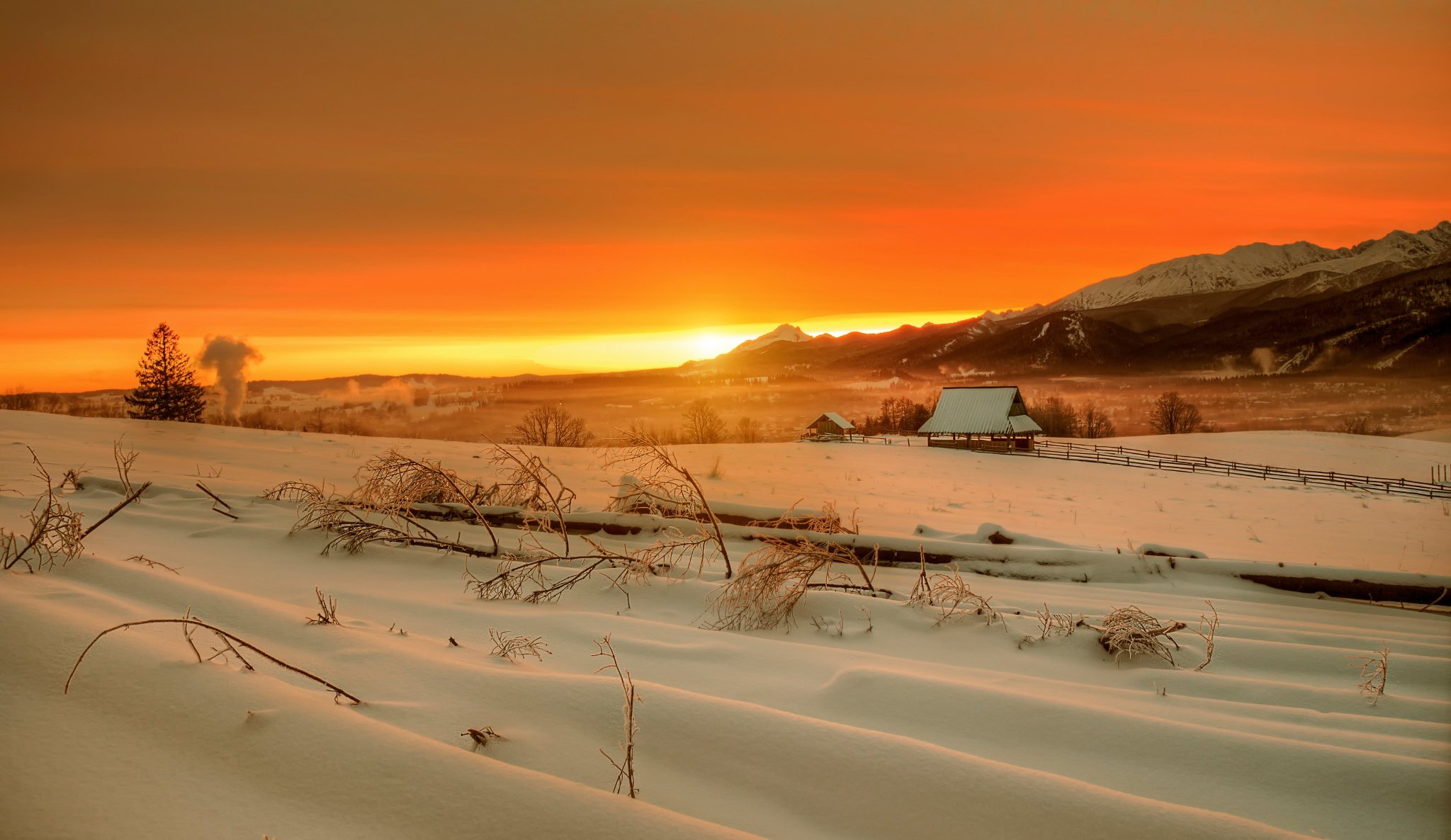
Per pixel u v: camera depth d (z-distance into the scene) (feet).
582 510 29.96
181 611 13.21
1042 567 25.20
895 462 135.13
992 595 21.83
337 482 46.34
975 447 191.31
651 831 6.72
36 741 7.60
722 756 9.32
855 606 18.54
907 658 15.21
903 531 38.96
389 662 11.78
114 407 221.05
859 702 11.69
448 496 29.73
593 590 20.01
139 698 8.61
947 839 7.81
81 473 31.19
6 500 25.50
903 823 8.07
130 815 6.67
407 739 8.13
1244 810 8.87
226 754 7.72
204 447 66.64
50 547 16.28
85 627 10.27
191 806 6.88
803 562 18.98
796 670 13.29
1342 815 8.68
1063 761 10.01
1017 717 11.00
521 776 7.51
